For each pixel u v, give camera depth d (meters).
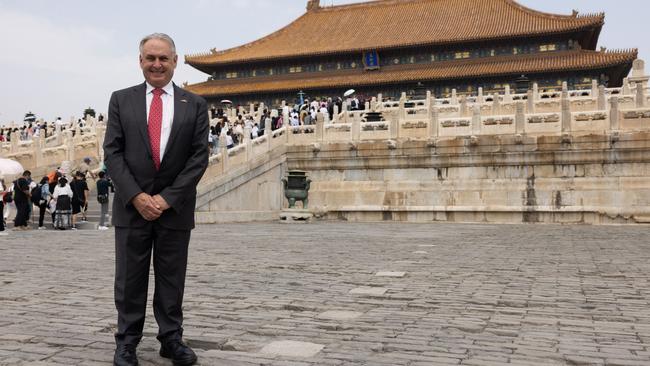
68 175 33.03
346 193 36.06
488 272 13.52
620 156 30.64
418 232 26.09
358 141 35.81
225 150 33.19
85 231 26.47
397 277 12.79
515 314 9.19
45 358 6.86
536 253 17.38
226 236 23.70
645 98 36.88
